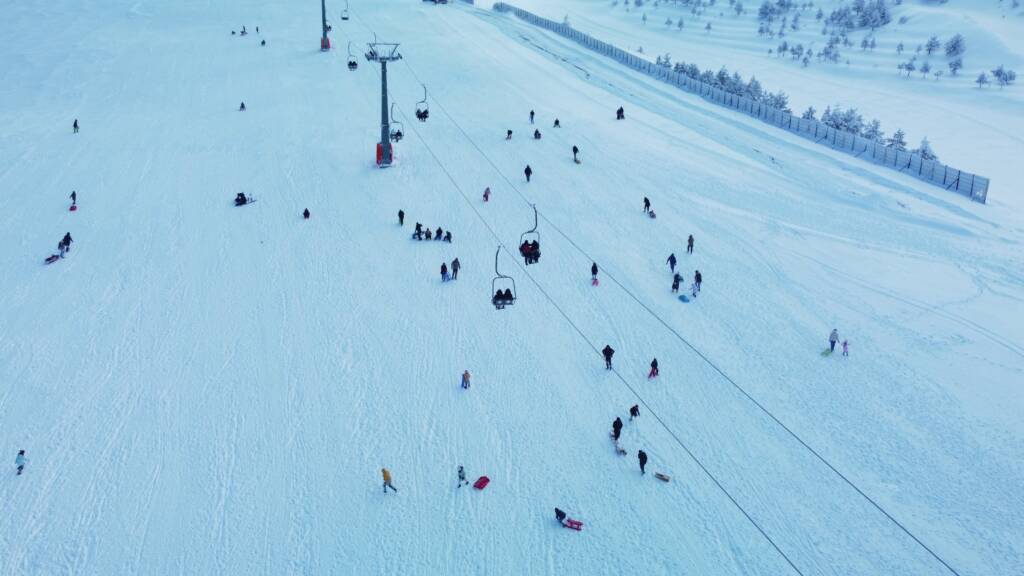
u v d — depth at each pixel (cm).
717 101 7956
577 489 2644
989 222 4991
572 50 10012
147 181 5381
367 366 3322
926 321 3675
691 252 4294
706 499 2584
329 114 6831
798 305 3797
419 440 2881
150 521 2558
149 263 4259
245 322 3678
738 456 2773
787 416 2981
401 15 11631
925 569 2305
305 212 4741
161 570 2380
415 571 2347
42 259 4325
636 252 4300
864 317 3703
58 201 5056
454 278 4016
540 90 7731
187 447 2880
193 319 3716
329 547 2444
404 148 5919
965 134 10894
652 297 3838
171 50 9388
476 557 2391
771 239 4525
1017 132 10825
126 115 6919
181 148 6034
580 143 6050
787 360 3334
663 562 2347
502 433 2906
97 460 2825
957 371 3262
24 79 8162
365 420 2995
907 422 2945
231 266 4212
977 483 2638
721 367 3281
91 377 3288
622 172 5472
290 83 7881
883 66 15312
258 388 3198
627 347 3425
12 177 5456
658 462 2747
